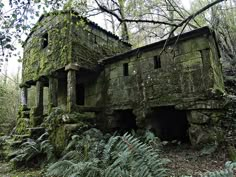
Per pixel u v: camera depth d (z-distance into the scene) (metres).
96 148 5.31
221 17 12.43
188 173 4.13
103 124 8.55
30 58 10.27
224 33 12.73
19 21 3.40
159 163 3.19
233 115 6.47
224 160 4.80
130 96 7.91
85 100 9.62
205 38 6.29
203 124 6.06
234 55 11.78
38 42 9.82
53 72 8.59
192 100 6.29
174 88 6.76
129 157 3.53
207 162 4.84
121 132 8.44
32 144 6.59
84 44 8.60
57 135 6.84
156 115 7.72
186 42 6.70
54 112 7.48
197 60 6.38
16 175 5.80
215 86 6.05
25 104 10.40
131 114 9.08
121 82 8.28
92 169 4.13
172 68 6.90
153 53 7.49
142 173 2.99
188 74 6.51
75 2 4.65
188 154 5.67
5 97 14.55
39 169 6.17
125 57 8.28
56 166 4.63
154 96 7.21
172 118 8.62
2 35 3.39
